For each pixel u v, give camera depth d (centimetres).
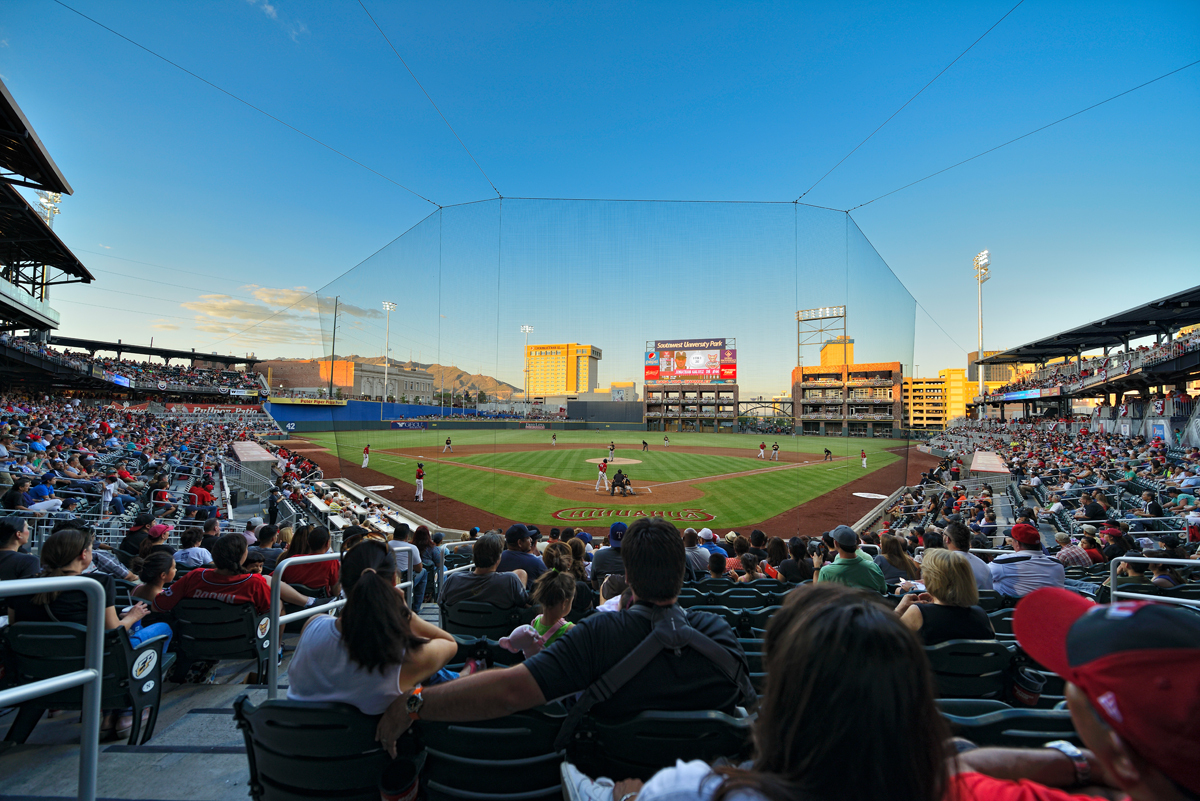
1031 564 540
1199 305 2903
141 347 6831
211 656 419
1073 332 3866
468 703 173
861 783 79
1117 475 1794
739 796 84
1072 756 121
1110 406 3341
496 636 448
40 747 312
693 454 2536
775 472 2158
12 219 1791
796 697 86
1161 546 876
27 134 1263
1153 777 64
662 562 191
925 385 14025
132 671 316
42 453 1572
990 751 123
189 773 286
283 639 545
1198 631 66
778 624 100
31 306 2220
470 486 1568
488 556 446
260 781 211
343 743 195
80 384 4316
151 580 434
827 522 1118
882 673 79
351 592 199
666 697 185
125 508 1298
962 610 316
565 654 178
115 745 316
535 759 208
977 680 303
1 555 369
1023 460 2566
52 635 305
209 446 3000
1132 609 74
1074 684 75
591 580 618
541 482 1912
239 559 416
